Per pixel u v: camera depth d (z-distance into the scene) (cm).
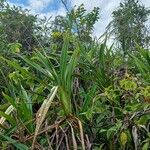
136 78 322
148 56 339
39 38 469
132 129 274
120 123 273
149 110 274
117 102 293
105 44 351
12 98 303
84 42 411
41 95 307
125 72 337
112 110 302
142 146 283
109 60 355
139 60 332
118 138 283
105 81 321
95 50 364
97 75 321
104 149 294
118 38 400
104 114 291
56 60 353
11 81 328
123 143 270
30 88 332
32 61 323
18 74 320
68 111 279
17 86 331
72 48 386
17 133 288
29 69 365
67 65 305
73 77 333
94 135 290
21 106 291
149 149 283
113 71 341
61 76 287
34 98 314
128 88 281
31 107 304
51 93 271
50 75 300
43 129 284
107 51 361
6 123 309
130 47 406
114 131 283
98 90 321
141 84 310
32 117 299
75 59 290
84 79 326
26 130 293
